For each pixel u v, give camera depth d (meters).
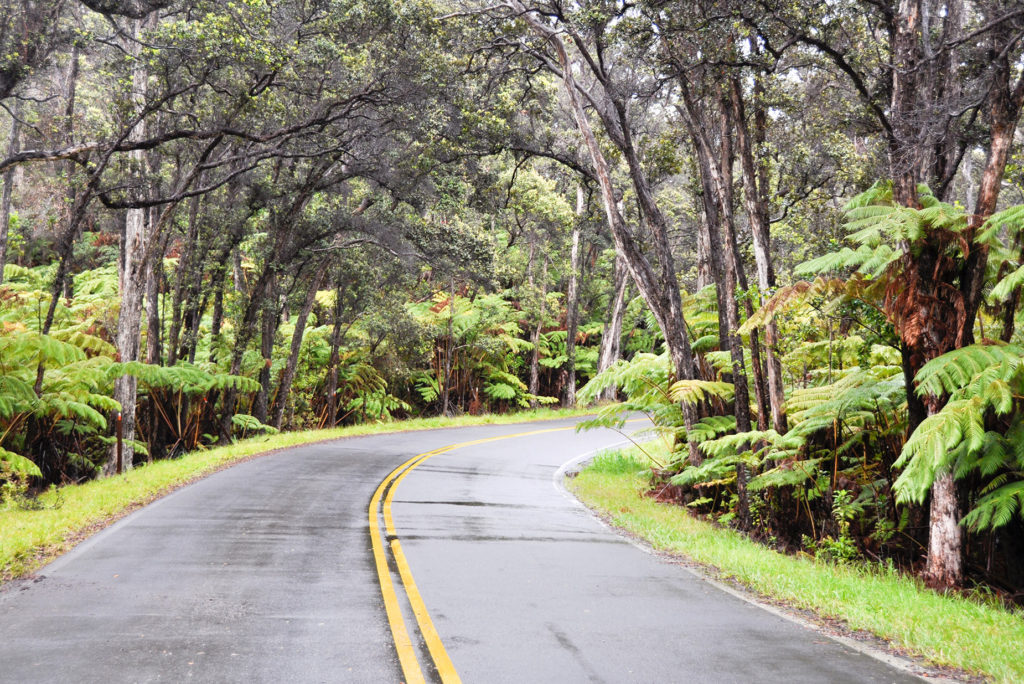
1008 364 9.00
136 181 21.05
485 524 12.35
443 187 25.86
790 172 21.23
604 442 30.08
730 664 5.65
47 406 16.09
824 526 13.18
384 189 29.52
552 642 6.12
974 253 9.98
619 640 6.23
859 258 10.59
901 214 9.88
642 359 19.30
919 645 6.24
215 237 27.42
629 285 51.19
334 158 26.14
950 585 10.02
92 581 7.86
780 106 17.28
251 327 29.20
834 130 17.39
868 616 7.10
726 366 16.23
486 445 27.69
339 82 21.97
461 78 20.41
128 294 21.95
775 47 13.09
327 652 5.73
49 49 16.52
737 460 13.94
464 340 45.66
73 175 20.59
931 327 10.24
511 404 50.72
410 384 47.50
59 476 20.19
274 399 36.28
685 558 10.42
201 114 21.19
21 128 25.41
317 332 37.56
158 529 10.85
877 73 13.38
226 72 19.67
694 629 6.65
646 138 21.06
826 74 16.14
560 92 28.22
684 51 14.53
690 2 12.66
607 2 14.89
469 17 18.59
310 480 16.61
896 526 12.67
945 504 10.20
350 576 8.36
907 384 10.99
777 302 11.67
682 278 35.31
